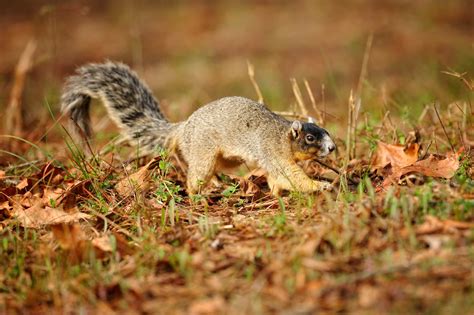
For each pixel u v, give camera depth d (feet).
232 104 39.73
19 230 32.14
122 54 101.45
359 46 93.20
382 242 26.05
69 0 125.49
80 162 40.34
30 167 40.11
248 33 107.04
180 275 25.76
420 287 22.88
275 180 37.88
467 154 35.73
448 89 62.28
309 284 23.49
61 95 45.44
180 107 61.21
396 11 111.86
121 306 24.16
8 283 26.94
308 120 40.57
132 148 45.88
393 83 73.56
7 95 66.23
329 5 117.60
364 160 38.96
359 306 22.25
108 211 32.96
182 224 31.42
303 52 95.35
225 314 22.61
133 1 134.51
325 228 27.17
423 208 27.76
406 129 43.73
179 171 41.75
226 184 40.04
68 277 26.35
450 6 111.34
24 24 118.11
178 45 105.29
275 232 28.63
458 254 24.57
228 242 28.53
